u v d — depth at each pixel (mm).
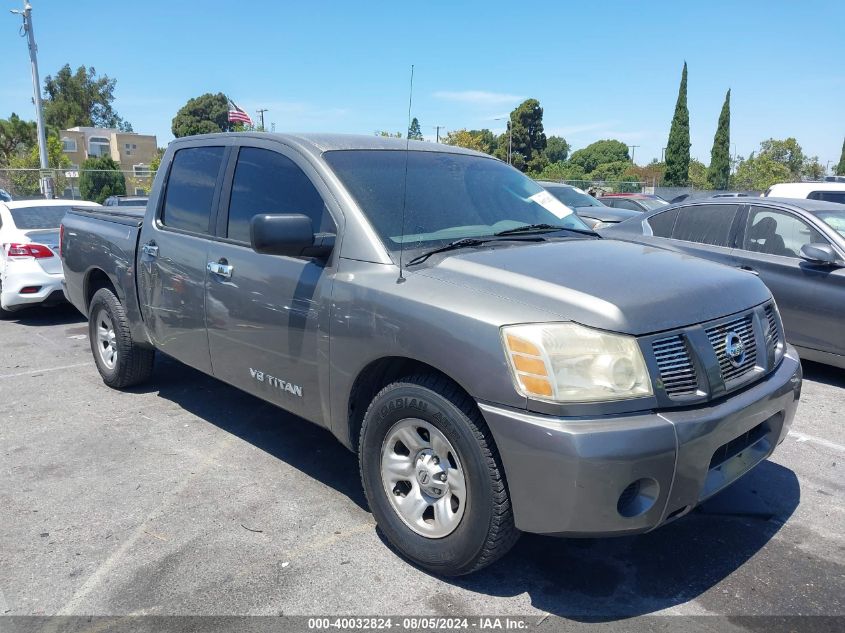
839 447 4598
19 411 5238
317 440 4645
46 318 9070
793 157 48688
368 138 4086
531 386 2564
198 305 4262
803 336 6121
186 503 3756
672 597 2939
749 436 3084
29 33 23062
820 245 6066
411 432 3049
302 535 3424
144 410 5223
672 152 46094
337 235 3398
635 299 2723
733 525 3537
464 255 3164
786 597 2932
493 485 2717
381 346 3049
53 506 3730
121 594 2949
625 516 2553
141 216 5332
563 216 4164
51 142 37375
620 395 2559
